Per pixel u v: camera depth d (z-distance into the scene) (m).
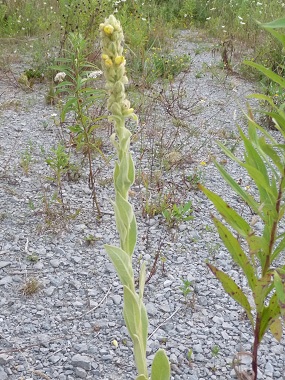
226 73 3.02
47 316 1.27
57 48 3.07
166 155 2.01
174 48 3.48
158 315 1.27
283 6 3.79
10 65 2.96
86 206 1.71
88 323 1.25
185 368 1.12
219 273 0.83
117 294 1.34
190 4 4.14
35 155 2.02
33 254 1.48
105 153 2.05
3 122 2.30
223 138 2.26
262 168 0.77
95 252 1.50
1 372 1.11
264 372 1.12
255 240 0.77
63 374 1.11
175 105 2.54
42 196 1.74
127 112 0.63
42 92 2.66
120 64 0.62
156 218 1.65
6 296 1.33
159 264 1.45
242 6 3.96
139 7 3.84
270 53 3.08
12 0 3.78
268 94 2.66
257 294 0.80
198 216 1.68
